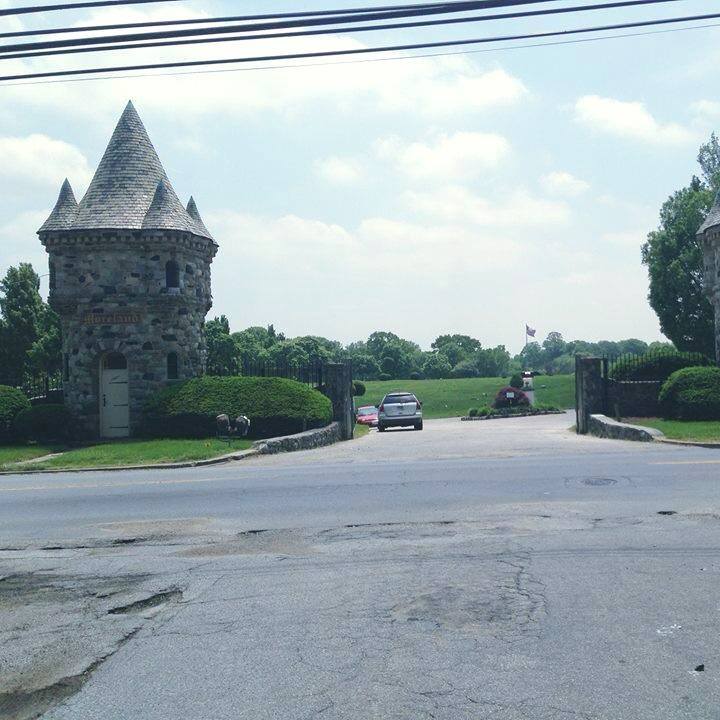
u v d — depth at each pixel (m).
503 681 5.20
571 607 6.66
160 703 5.16
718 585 7.14
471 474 14.62
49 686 5.58
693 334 50.28
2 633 6.81
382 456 20.00
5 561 9.48
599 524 9.80
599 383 28.08
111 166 29.50
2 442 27.69
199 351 30.27
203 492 14.08
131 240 28.19
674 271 49.56
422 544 9.20
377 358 153.50
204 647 6.15
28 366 55.28
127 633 6.62
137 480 16.70
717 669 5.29
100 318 28.31
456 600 6.99
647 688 5.02
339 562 8.56
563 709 4.77
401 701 4.98
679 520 9.85
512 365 173.88
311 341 124.62
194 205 31.92
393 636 6.15
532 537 9.26
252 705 5.04
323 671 5.52
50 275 28.72
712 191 51.12
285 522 10.95
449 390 88.88
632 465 14.85
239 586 7.82
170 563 8.96
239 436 25.61
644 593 6.97
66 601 7.70
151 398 27.44
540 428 34.28
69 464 20.61
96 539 10.53
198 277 30.02
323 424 27.30
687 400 25.33
